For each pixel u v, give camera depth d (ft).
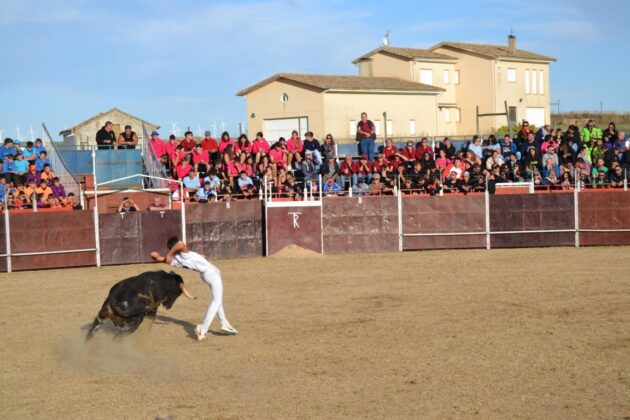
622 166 84.53
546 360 33.88
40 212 68.49
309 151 85.35
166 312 47.19
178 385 31.63
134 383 32.09
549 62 197.16
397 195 76.23
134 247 70.95
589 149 92.58
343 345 37.63
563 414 27.07
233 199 78.89
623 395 28.94
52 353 37.68
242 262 70.49
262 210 75.00
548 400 28.55
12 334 42.16
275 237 74.43
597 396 28.89
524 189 81.97
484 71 184.65
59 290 56.59
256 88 161.89
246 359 35.50
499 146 91.15
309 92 154.10
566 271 59.26
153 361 35.58
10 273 66.90
